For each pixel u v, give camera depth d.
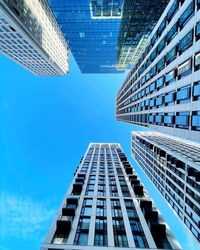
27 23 38.25
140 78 32.66
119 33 39.41
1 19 31.73
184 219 29.42
